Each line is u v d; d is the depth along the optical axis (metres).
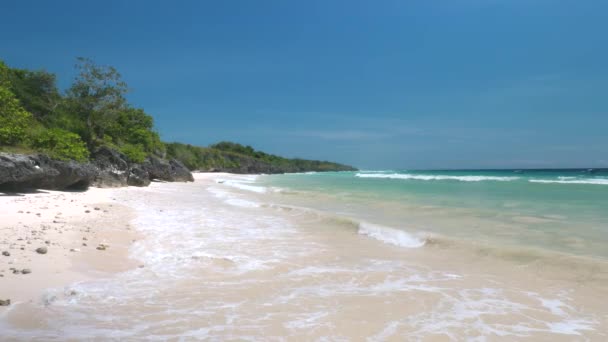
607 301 4.95
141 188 26.23
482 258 7.23
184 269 6.34
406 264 6.91
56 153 17.97
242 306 4.69
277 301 4.90
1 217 9.62
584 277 5.83
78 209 12.28
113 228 9.60
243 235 9.54
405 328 4.10
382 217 12.33
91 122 33.12
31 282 5.24
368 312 4.55
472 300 5.01
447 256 7.51
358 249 8.14
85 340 3.64
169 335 3.81
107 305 4.63
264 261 7.02
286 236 9.49
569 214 12.02
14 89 26.14
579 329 4.12
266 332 3.93
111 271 6.09
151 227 10.31
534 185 27.06
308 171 186.25
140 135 42.97
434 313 4.55
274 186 33.62
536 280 5.88
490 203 15.63
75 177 18.55
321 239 9.16
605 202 15.09
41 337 3.68
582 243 7.99
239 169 115.31
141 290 5.23
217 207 15.70
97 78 33.34
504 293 5.30
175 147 83.81
